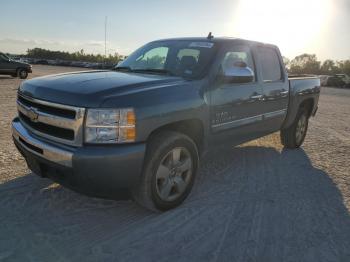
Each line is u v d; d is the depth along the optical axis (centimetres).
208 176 510
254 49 518
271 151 670
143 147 338
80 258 300
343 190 482
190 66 438
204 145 427
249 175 523
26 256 299
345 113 1331
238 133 483
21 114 407
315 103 717
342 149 713
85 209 387
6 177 456
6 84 1767
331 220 391
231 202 424
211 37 496
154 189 364
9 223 349
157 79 395
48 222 356
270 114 553
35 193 416
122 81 374
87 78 388
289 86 604
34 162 365
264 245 334
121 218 372
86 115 323
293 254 323
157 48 506
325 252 328
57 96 341
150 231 348
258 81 514
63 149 331
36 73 2833
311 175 538
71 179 333
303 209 415
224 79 439
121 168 328
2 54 2197
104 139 324
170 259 305
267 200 435
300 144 707
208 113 414
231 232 355
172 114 364
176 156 383
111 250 314
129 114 329
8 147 584
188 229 356
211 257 312
